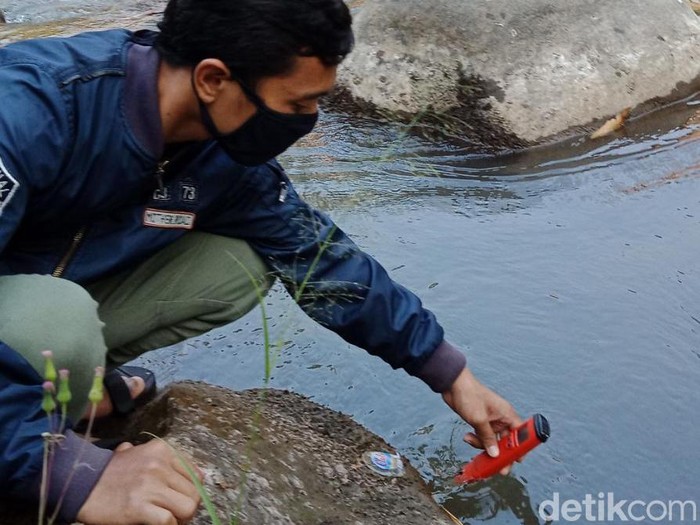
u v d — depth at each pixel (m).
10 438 1.62
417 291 3.32
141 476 1.66
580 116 4.67
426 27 4.84
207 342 3.08
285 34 1.74
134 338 2.29
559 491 2.51
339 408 2.78
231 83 1.80
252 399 2.65
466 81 4.70
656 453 2.64
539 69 4.69
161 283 2.27
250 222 2.28
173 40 1.81
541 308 3.24
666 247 3.62
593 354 3.02
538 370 2.94
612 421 2.74
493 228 3.79
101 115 1.82
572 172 4.32
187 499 1.66
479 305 3.25
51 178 1.79
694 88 5.00
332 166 4.38
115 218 2.06
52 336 1.78
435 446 2.66
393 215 3.89
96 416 2.38
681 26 5.07
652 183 4.15
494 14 4.77
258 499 2.10
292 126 1.87
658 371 2.95
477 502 2.47
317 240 2.31
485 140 4.59
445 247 3.62
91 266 2.06
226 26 1.74
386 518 2.29
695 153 4.42
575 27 4.82
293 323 3.17
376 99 4.89
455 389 2.32
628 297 3.30
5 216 1.71
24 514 1.84
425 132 4.72
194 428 2.29
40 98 1.76
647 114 4.84
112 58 1.86
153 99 1.84
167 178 2.09
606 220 3.84
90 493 1.64
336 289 2.28
